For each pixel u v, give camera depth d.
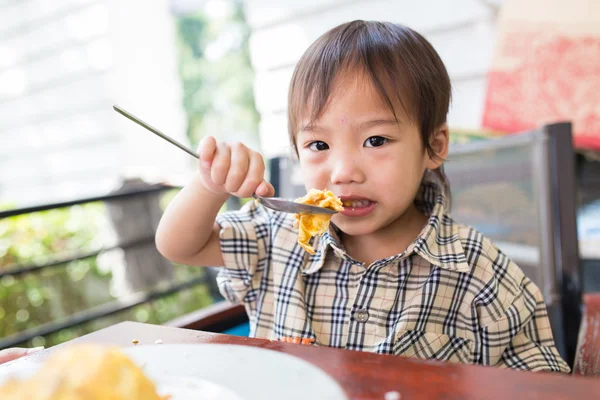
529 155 1.48
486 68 2.40
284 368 0.53
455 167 1.71
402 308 0.99
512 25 2.31
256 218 1.19
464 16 2.44
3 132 5.18
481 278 0.99
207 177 0.94
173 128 4.54
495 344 0.97
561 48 2.21
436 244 1.02
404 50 1.02
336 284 1.05
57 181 4.92
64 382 0.41
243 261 1.12
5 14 4.82
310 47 1.08
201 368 0.54
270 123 3.13
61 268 2.99
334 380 0.50
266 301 1.13
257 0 3.06
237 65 8.21
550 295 1.38
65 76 4.59
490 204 1.62
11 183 5.27
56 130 4.79
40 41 4.66
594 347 1.01
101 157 4.59
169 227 1.05
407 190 1.00
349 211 0.98
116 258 3.10
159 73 4.45
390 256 1.08
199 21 8.25
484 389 0.47
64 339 2.86
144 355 0.58
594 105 2.16
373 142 0.97
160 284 2.90
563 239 1.37
